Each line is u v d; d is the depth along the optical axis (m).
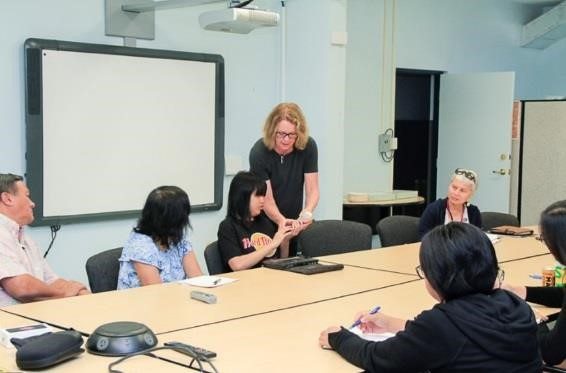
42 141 4.30
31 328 2.22
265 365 1.97
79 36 4.46
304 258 3.51
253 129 5.52
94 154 4.55
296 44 5.55
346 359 2.01
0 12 4.13
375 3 6.62
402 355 1.79
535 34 8.08
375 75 6.69
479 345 1.71
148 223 3.12
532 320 1.80
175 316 2.48
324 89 5.43
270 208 4.01
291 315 2.51
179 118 4.99
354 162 6.58
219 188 5.29
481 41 7.81
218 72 5.19
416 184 7.64
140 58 4.73
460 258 1.75
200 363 1.93
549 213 2.27
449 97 7.46
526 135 7.29
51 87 4.32
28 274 2.93
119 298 2.73
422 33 7.17
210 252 3.48
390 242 4.34
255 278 3.14
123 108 4.68
